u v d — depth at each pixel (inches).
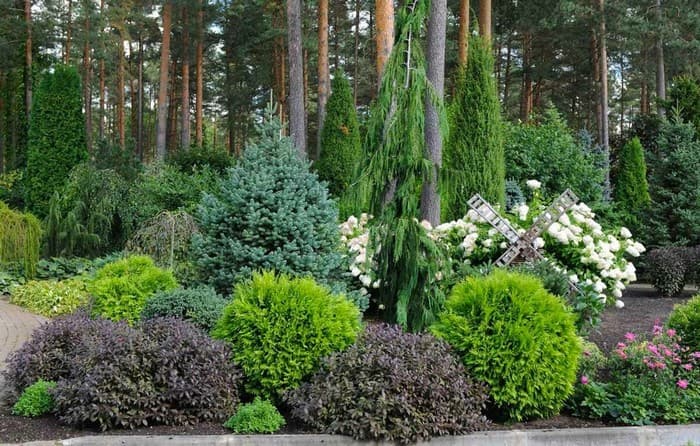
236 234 231.1
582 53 956.0
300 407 154.6
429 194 358.3
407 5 222.4
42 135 621.3
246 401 171.3
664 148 545.3
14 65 934.4
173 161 624.1
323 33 671.1
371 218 224.2
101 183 445.4
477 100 392.5
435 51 382.0
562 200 295.3
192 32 946.7
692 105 671.8
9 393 175.3
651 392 169.8
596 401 168.9
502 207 370.9
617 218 570.3
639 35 741.9
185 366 160.7
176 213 334.0
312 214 235.9
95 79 1357.0
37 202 617.6
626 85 1264.8
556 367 162.2
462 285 179.3
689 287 503.5
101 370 155.2
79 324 192.5
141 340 163.0
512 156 544.4
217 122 1478.8
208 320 199.2
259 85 1133.7
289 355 164.9
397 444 149.6
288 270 224.4
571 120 1152.2
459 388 154.9
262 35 919.7
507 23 925.8
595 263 300.5
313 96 1187.3
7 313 333.4
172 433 151.9
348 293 245.4
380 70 440.1
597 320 237.6
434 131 365.1
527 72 1005.8
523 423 163.9
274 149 242.8
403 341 165.8
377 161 212.1
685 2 725.3
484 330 164.9
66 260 421.7
